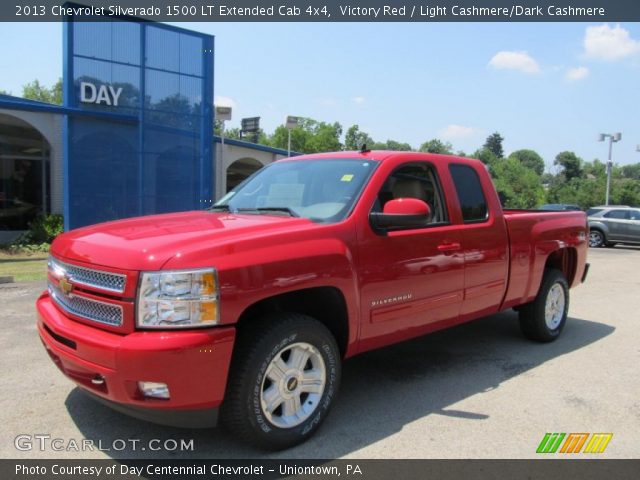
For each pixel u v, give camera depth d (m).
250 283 3.18
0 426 3.74
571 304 8.60
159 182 17.14
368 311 3.91
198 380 2.99
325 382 3.65
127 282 3.05
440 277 4.48
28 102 16.20
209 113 17.83
